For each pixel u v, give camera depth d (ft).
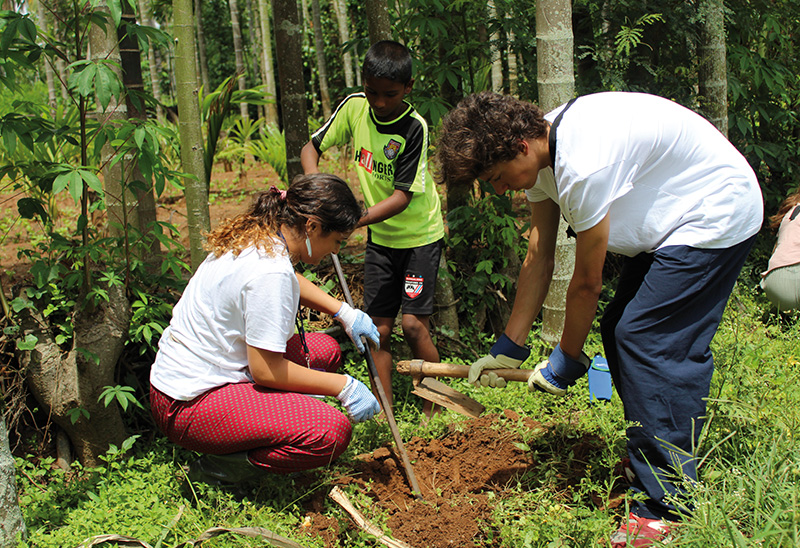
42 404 10.21
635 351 7.86
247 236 8.36
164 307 10.66
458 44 14.02
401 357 13.12
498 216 13.75
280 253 8.32
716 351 10.61
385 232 10.88
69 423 10.28
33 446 10.57
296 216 8.39
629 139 7.14
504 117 7.14
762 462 8.38
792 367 11.88
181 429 8.77
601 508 8.61
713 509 7.44
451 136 7.28
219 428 8.59
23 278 11.09
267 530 7.97
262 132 35.53
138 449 10.62
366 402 9.18
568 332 8.12
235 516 8.63
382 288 11.16
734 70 17.25
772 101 18.11
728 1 16.43
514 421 10.82
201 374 8.61
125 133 9.56
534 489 9.28
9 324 10.33
